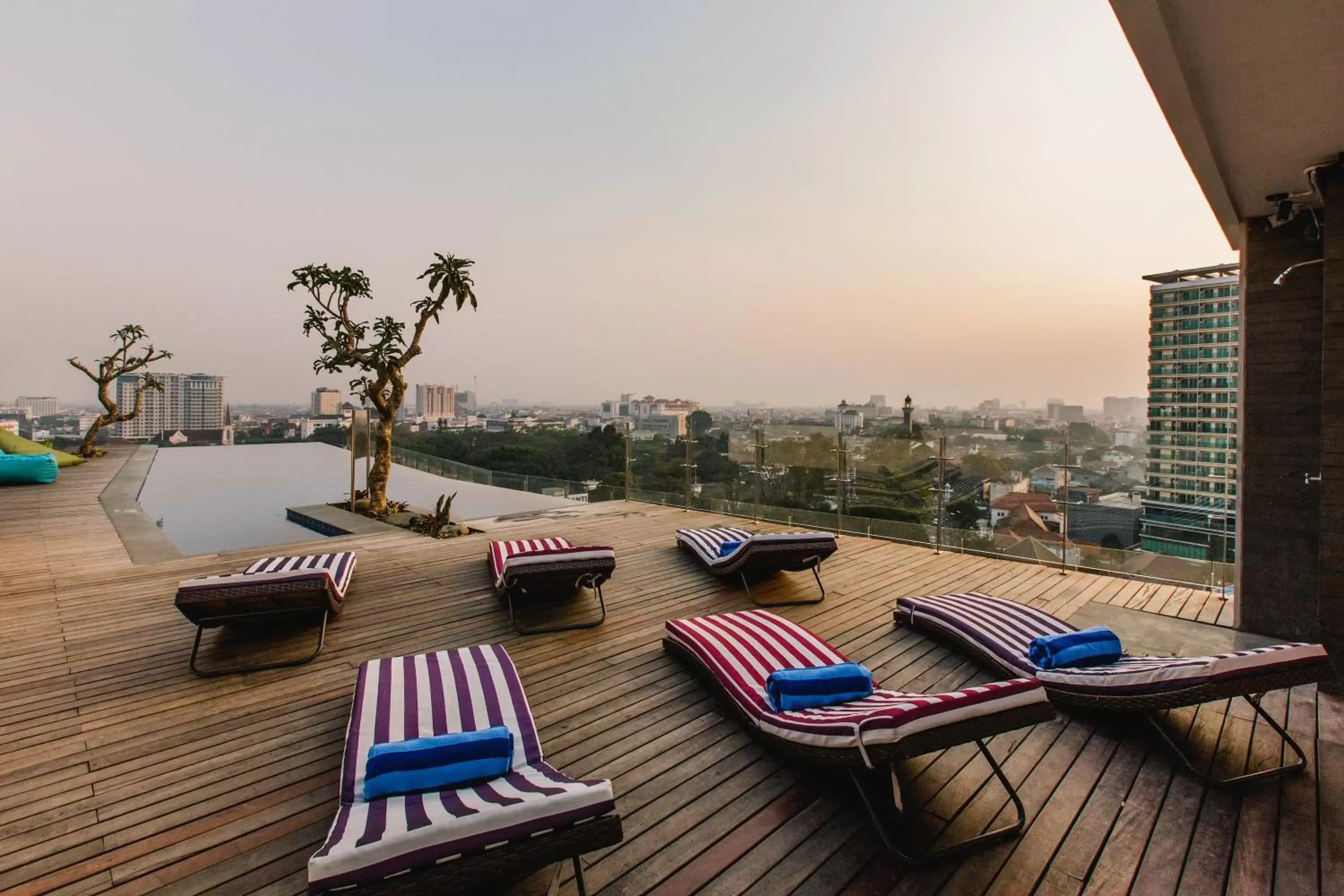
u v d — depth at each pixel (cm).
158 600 488
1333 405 342
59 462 1498
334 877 135
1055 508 598
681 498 934
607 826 162
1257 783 250
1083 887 193
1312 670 263
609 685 343
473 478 1258
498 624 442
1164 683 263
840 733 216
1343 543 338
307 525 934
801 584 546
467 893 181
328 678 353
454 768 194
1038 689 226
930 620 406
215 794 244
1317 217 418
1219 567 509
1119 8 243
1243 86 288
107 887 193
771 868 202
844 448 749
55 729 294
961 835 218
